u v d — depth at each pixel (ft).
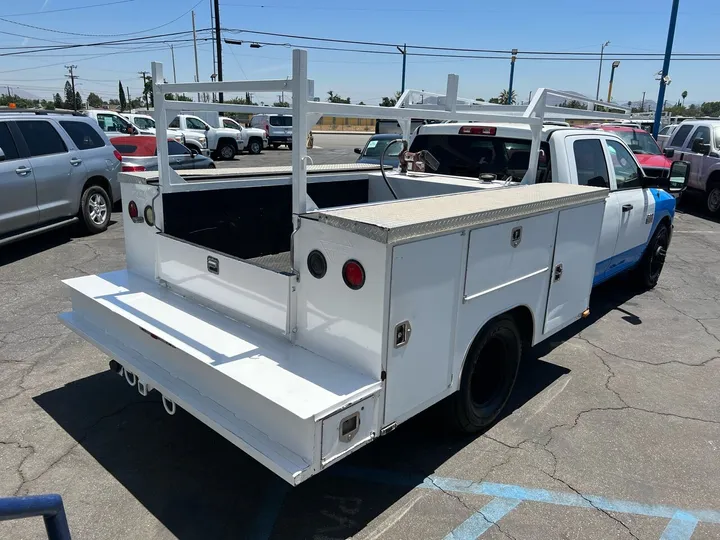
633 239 18.79
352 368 8.28
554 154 14.82
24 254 25.27
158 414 12.40
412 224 7.74
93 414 12.37
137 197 11.93
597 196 12.67
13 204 23.13
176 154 38.93
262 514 9.29
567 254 12.23
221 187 12.48
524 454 11.14
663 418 12.70
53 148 25.84
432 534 8.91
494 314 10.27
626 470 10.74
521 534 8.97
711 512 9.64
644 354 16.26
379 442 11.43
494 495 9.89
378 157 34.86
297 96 7.90
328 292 8.31
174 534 8.80
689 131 46.44
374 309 7.77
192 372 8.96
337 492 9.89
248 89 8.70
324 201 14.96
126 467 10.50
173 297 11.16
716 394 13.91
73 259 24.56
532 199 10.77
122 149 36.83
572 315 13.25
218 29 108.06
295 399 7.43
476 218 9.01
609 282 23.59
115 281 12.08
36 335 16.55
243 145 91.30
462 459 10.92
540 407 13.04
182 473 10.36
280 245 14.12
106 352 10.59
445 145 17.12
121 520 9.09
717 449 11.54
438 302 8.72
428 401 9.15
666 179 18.25
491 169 16.38
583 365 15.42
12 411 12.41
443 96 16.34
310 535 8.82
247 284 9.53
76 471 10.35
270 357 8.58
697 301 21.35
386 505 9.57
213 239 12.64
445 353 9.23
